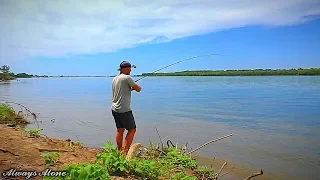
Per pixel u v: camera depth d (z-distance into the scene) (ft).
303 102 91.20
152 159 23.29
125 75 20.71
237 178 23.86
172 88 202.18
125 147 20.88
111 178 15.47
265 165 27.73
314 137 40.65
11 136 20.92
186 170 23.36
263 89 164.76
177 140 38.45
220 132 44.21
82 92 175.01
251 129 47.16
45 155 15.88
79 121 54.75
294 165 27.43
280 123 52.70
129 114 20.74
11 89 199.21
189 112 69.00
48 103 96.12
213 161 28.76
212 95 127.65
